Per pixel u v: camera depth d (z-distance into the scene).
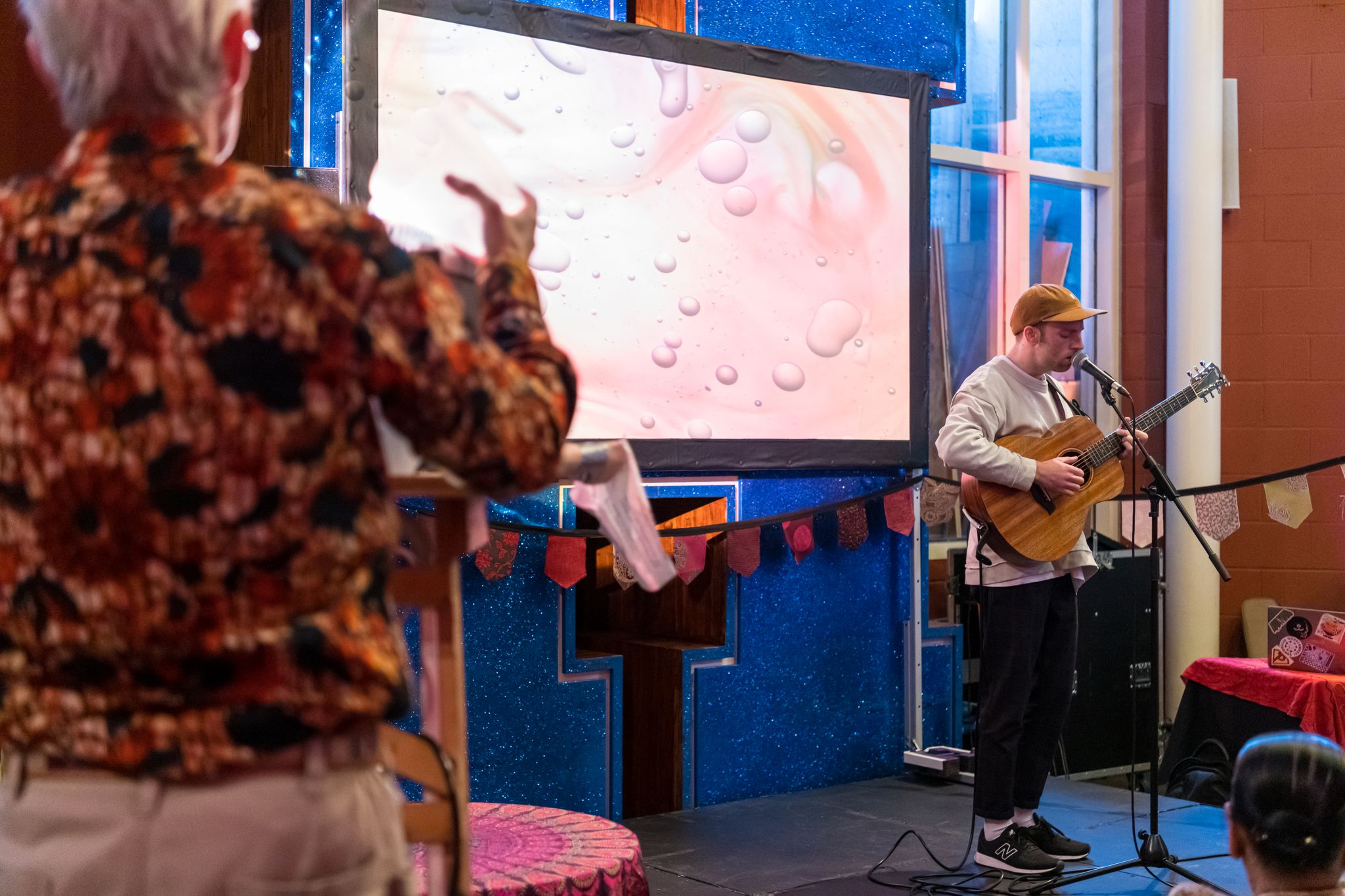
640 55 4.00
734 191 4.20
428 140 3.54
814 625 4.58
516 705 3.89
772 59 4.27
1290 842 1.62
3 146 2.83
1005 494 3.49
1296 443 5.95
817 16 4.51
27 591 0.96
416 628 3.60
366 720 0.98
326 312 0.95
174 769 0.93
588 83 3.90
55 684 0.96
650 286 4.04
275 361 0.94
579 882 2.04
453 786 1.23
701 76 4.12
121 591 0.93
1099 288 6.23
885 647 4.77
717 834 3.99
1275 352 5.97
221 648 0.93
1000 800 3.56
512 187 1.19
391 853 1.04
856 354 4.46
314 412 0.95
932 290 5.66
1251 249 5.99
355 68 3.47
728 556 4.30
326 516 0.96
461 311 1.03
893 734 4.79
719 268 4.18
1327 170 5.93
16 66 2.83
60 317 0.96
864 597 4.71
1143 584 5.34
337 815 0.97
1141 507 5.55
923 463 4.64
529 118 3.79
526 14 3.77
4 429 0.96
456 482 1.21
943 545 5.52
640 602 4.73
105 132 1.01
